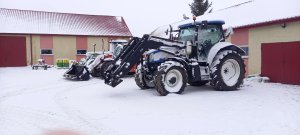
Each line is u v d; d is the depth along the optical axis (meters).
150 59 10.82
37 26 28.14
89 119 6.66
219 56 10.41
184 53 10.57
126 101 8.65
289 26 11.61
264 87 10.98
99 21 31.97
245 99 8.62
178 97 9.13
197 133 5.54
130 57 9.91
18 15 29.14
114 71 9.84
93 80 14.81
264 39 12.88
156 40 10.28
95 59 16.23
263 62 12.97
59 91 11.00
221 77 10.34
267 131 5.56
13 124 6.41
